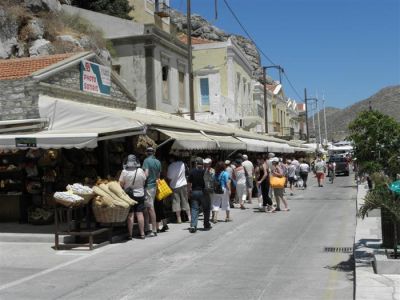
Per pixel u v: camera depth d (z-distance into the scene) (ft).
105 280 28.58
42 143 41.19
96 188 39.99
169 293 25.29
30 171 47.96
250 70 160.25
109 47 92.53
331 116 619.67
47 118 46.60
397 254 27.50
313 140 331.16
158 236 43.86
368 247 33.76
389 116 32.68
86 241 40.93
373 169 31.48
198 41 142.92
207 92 124.06
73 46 82.33
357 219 48.24
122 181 41.83
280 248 37.04
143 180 42.32
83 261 34.27
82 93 53.52
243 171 65.10
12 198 49.47
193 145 53.06
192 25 216.74
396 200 27.96
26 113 47.24
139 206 42.19
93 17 98.07
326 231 44.83
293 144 136.87
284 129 222.89
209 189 46.91
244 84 150.51
